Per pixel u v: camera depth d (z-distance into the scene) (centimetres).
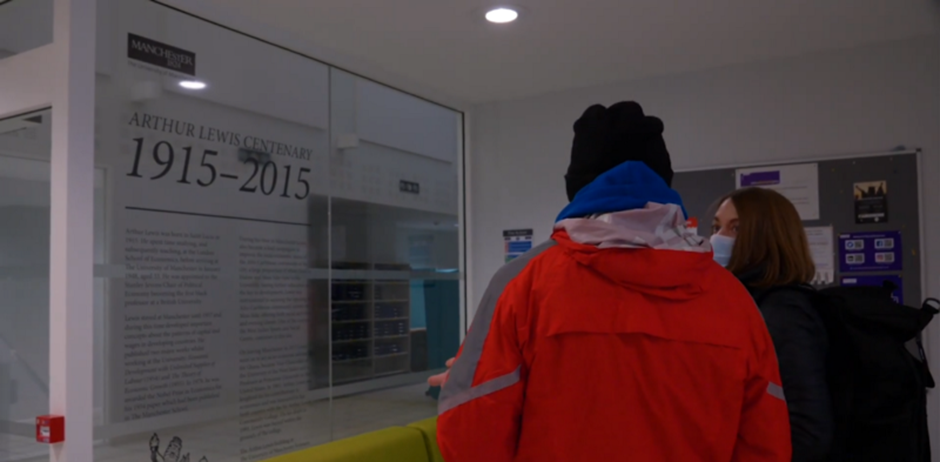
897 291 314
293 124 308
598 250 109
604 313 110
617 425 107
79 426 216
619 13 284
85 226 222
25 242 226
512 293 116
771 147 344
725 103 355
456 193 413
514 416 113
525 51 330
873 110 324
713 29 303
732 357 111
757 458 116
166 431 245
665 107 369
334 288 324
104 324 227
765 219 178
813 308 166
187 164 259
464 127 421
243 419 275
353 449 253
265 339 287
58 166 220
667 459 108
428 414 379
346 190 335
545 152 402
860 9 283
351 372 331
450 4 275
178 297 252
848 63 329
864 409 165
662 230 112
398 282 365
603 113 125
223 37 278
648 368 108
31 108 228
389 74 359
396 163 369
